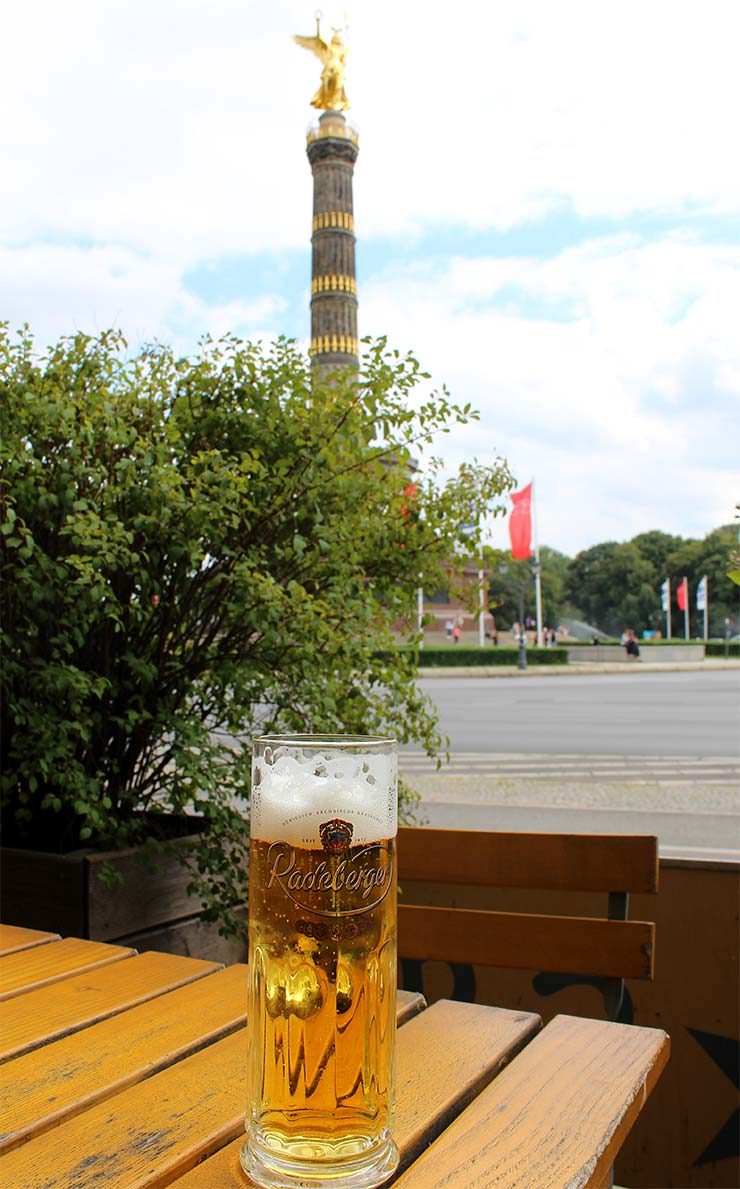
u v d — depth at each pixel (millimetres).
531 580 92625
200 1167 957
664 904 2885
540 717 17266
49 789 3637
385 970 926
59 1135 1016
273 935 910
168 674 3562
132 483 3264
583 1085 1162
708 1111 2814
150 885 3285
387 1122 922
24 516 3418
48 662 3482
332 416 3623
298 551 3391
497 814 6363
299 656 3465
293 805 913
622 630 97562
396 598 3980
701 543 92000
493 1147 1006
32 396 3264
